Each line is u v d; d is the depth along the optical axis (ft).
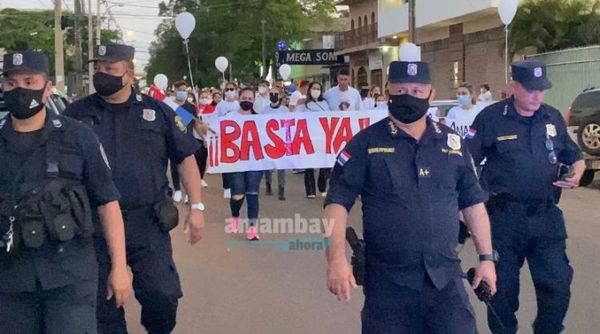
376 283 14.10
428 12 125.90
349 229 14.49
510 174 18.62
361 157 14.14
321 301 25.95
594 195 50.75
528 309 24.45
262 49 222.89
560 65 88.58
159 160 17.79
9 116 13.71
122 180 17.25
